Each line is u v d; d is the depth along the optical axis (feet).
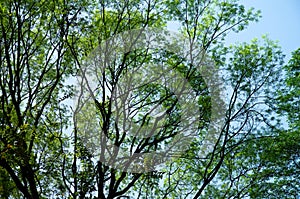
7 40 61.57
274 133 70.95
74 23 62.34
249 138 70.44
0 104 57.26
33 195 51.72
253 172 70.79
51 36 64.18
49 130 56.13
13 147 45.47
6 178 52.34
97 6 64.54
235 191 68.28
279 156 70.23
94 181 54.44
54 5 61.31
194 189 68.28
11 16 59.41
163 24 68.49
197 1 69.10
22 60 64.03
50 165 53.67
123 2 64.80
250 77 71.77
